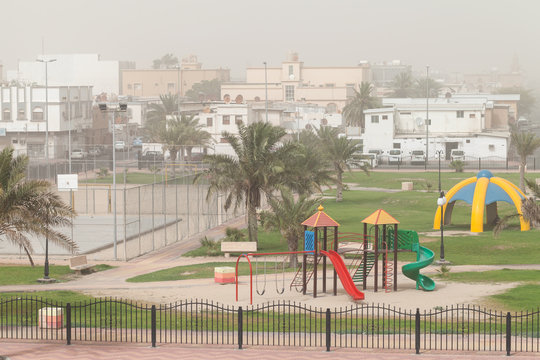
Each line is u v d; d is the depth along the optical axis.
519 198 63.03
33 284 46.41
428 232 64.81
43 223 38.72
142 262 55.22
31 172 101.62
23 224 38.91
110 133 163.50
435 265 51.03
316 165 71.56
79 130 146.50
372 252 43.62
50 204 38.88
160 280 47.47
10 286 45.50
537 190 55.28
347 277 41.38
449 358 26.91
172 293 42.97
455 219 72.38
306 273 45.44
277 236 64.88
